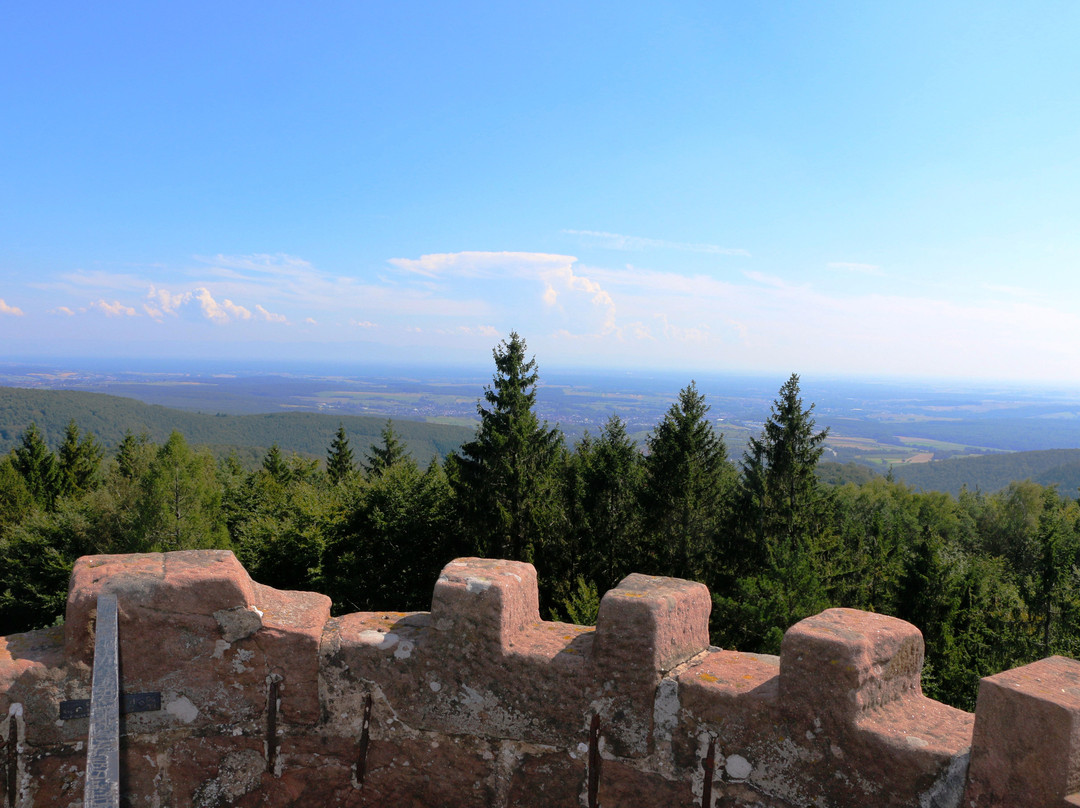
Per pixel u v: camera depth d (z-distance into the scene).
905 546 39.41
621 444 38.06
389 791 2.92
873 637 2.38
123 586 2.71
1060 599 30.66
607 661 2.65
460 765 2.85
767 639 22.39
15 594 33.72
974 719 2.31
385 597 30.19
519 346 31.72
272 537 29.09
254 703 2.88
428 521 30.83
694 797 2.57
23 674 2.59
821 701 2.36
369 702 2.91
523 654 2.75
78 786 2.66
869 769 2.29
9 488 47.19
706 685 2.55
